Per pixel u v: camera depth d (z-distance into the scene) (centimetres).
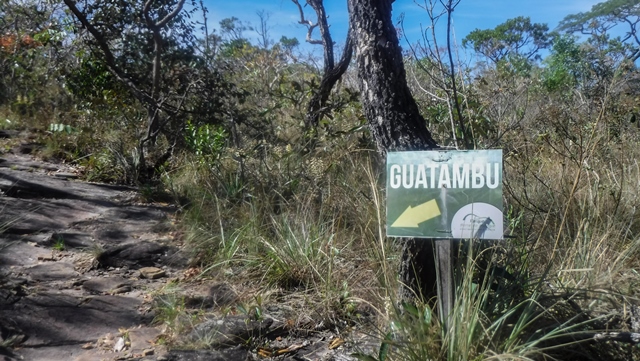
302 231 539
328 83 989
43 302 468
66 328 441
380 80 408
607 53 942
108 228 640
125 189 804
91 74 966
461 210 358
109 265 559
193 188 744
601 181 586
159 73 948
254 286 506
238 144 865
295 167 717
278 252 521
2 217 634
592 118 731
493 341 351
